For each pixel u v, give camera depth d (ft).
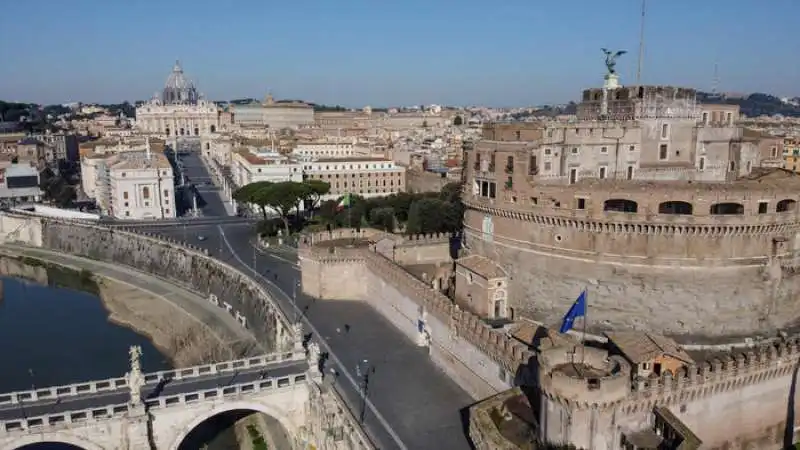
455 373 284.61
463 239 388.37
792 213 294.25
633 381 210.79
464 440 232.32
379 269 376.07
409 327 336.29
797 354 245.45
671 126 375.86
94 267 634.84
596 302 309.22
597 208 301.43
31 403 265.54
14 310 542.16
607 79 397.80
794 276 307.58
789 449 251.60
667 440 197.98
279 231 624.18
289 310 382.63
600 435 196.75
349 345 327.06
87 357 433.89
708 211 288.30
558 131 343.87
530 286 330.34
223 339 420.36
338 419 242.37
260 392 277.85
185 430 267.80
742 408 237.04
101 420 253.24
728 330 299.17
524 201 323.57
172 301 513.86
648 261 296.10
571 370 202.39
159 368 415.23
